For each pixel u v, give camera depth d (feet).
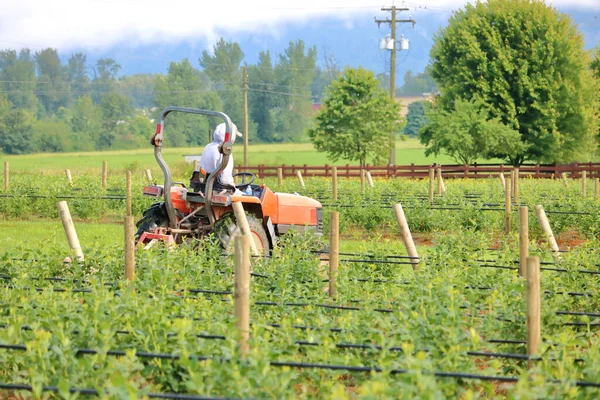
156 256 128.67
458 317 97.81
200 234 153.69
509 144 583.99
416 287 116.47
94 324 94.22
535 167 526.98
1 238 223.10
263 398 78.79
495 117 626.23
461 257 156.15
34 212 298.15
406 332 94.53
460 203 263.08
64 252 135.44
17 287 113.91
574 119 625.00
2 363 93.91
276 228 170.60
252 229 156.25
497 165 620.08
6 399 92.79
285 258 139.64
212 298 118.21
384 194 291.17
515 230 248.32
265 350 85.30
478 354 92.48
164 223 158.30
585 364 90.58
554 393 82.58
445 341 94.32
